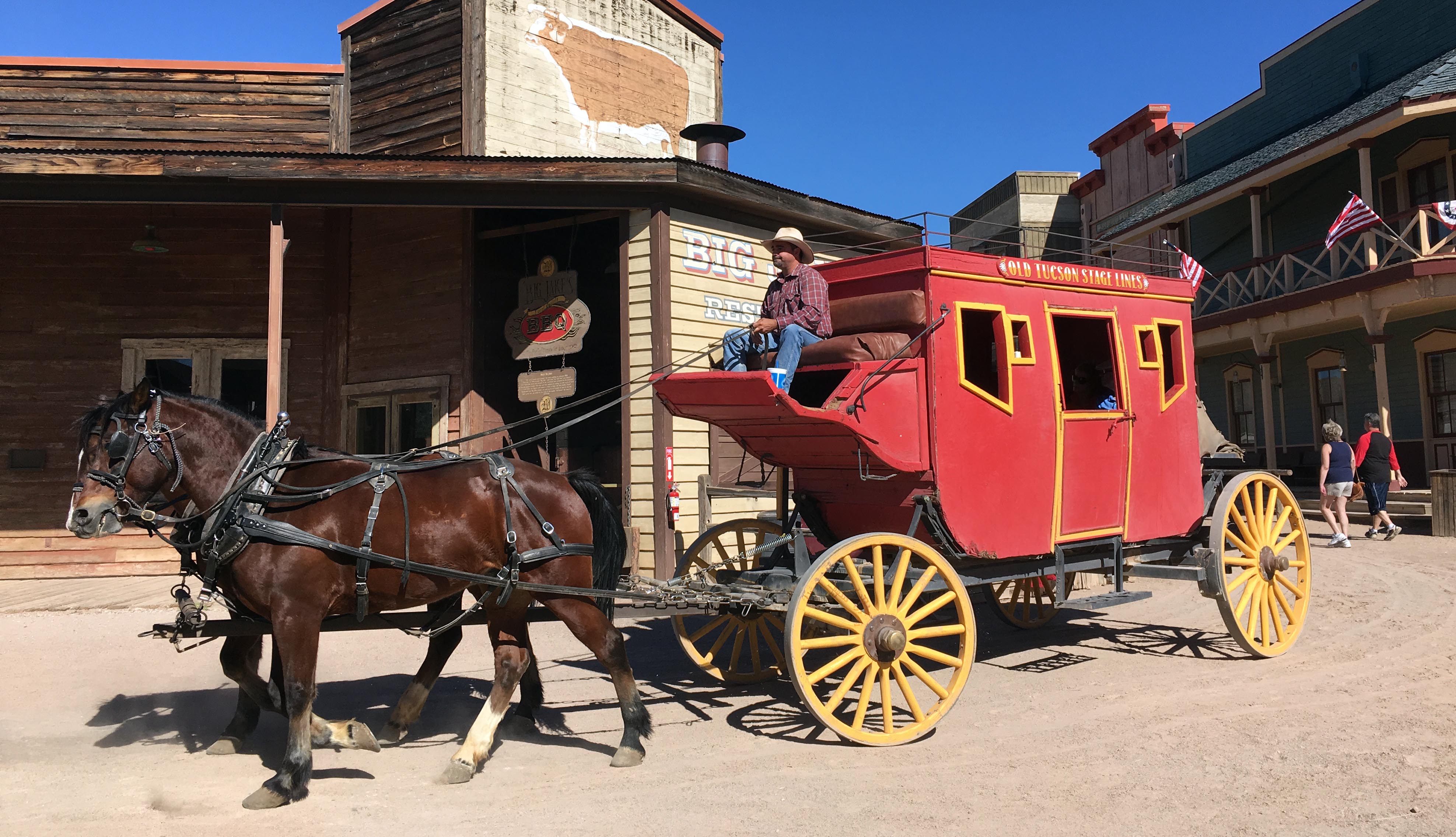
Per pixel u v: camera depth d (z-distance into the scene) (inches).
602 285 501.7
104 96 490.6
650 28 546.3
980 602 384.8
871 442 216.5
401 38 496.1
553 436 482.9
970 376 273.4
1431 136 659.4
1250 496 300.5
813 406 276.1
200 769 195.5
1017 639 319.9
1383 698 225.6
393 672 284.8
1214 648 294.2
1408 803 160.1
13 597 408.2
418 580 194.1
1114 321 271.9
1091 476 259.8
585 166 387.2
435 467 202.4
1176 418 288.5
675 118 557.6
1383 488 532.4
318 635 184.4
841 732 201.5
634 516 401.4
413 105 489.1
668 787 180.4
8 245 476.1
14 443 469.1
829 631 271.9
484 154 467.5
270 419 373.4
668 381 225.5
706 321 420.2
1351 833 148.3
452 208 414.9
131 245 486.6
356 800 175.6
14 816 166.9
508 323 456.1
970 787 175.8
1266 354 727.1
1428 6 669.3
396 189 386.6
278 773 177.0
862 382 218.7
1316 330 749.3
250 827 161.0
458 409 459.5
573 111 506.3
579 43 510.0
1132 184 1005.2
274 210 381.7
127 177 370.3
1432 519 541.6
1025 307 249.4
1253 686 241.9
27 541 464.1
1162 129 950.4
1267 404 726.5
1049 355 252.4
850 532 258.5
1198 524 290.2
